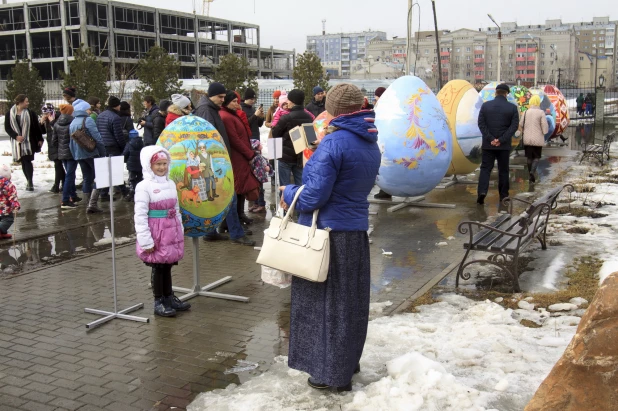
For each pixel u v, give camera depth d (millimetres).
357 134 4008
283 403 4031
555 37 127562
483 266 7242
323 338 4105
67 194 11250
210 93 8031
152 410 4035
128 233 9430
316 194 3898
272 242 4031
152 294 6508
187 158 6133
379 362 4637
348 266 4055
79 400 4180
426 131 10234
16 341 5238
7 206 8727
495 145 11016
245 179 8469
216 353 4969
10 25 65312
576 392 3006
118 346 5129
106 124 11820
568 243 8125
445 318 5535
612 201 11016
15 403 4137
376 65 88688
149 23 69375
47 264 7719
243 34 84000
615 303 2973
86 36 61375
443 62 129125
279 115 11797
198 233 6316
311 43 183750
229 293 6496
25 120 12633
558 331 5113
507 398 4039
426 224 9734
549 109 20094
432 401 3938
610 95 77500
